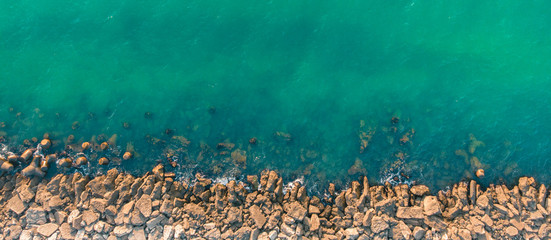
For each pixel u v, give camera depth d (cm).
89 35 4575
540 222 3847
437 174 4159
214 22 4509
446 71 4316
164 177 4203
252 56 4444
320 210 4103
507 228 3834
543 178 4091
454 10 4388
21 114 4447
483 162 4150
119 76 4481
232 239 3872
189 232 3897
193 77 4438
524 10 4334
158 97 4422
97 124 4400
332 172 4225
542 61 4275
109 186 4134
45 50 4575
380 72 4359
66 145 4366
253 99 4384
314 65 4406
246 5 4516
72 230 3956
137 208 3947
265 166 4266
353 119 4297
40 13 4612
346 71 4381
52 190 4125
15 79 4544
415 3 4428
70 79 4512
